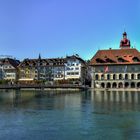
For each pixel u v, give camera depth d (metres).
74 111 67.12
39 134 42.38
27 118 56.25
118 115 59.94
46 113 63.53
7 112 65.00
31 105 81.69
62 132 43.56
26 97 116.06
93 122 51.56
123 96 121.56
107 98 109.62
